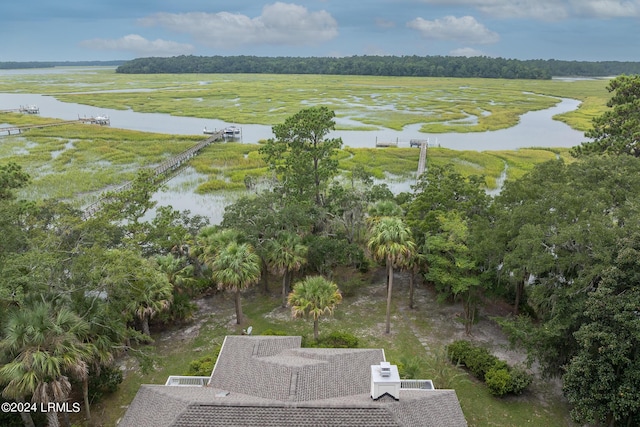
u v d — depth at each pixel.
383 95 199.75
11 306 25.97
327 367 26.52
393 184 79.31
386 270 50.66
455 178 45.56
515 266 33.12
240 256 38.25
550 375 31.08
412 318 41.47
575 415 26.56
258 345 29.39
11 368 22.47
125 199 46.94
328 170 54.16
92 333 28.27
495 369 32.25
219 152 100.44
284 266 40.91
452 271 37.03
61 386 23.80
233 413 22.17
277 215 43.56
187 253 45.41
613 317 24.95
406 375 30.06
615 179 36.59
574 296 29.00
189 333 39.38
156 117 151.12
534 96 198.25
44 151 99.94
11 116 143.50
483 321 40.78
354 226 50.56
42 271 26.27
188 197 75.12
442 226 38.75
